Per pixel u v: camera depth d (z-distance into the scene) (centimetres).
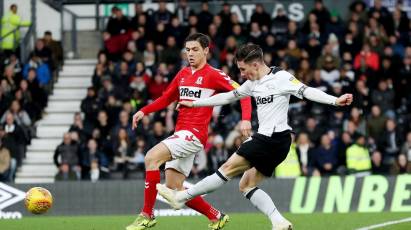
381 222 2725
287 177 3344
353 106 3975
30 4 4684
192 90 2195
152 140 3769
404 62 4212
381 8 4456
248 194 2023
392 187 3303
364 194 3306
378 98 4041
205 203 2208
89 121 3991
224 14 4409
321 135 3747
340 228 2545
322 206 3303
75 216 3278
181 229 2552
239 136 3628
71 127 3934
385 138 3831
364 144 3650
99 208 3341
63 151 3766
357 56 4225
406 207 3294
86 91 4453
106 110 3981
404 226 2580
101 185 3350
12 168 3878
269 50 4266
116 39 4419
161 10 4488
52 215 3322
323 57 4162
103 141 3819
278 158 1988
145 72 4147
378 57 4228
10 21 4547
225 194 3303
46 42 4456
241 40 4316
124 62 4181
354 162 3619
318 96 1894
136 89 4031
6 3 4691
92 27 4822
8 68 4234
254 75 1980
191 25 4406
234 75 4019
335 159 3644
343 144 3656
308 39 4347
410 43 4422
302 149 3644
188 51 2186
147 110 2239
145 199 2142
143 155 3741
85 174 3772
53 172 4066
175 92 2255
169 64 4231
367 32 4344
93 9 4869
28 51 4519
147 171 2141
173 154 2153
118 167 3734
